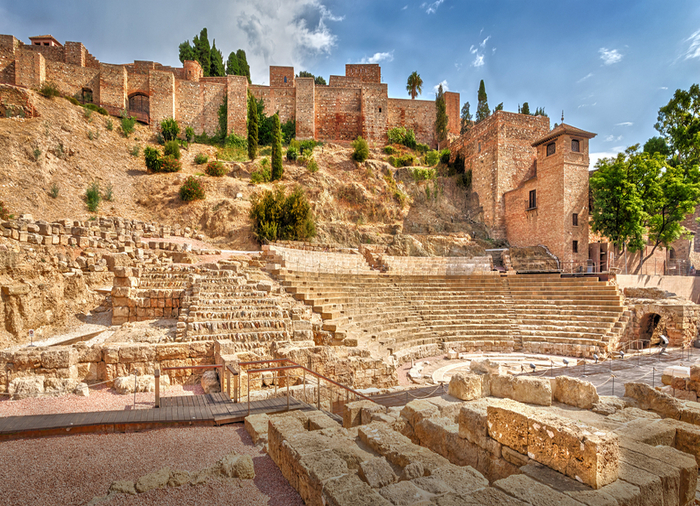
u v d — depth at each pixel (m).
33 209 26.84
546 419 4.70
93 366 9.60
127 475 5.03
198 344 10.31
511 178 43.47
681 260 43.59
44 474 4.98
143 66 52.00
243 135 50.19
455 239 39.75
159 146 43.12
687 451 5.82
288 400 7.92
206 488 4.62
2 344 11.62
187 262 20.98
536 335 21.92
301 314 15.20
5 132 30.41
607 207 33.09
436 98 60.66
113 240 19.48
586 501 3.63
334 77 59.19
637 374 15.12
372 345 17.55
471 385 7.71
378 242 36.75
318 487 4.03
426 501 3.69
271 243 25.39
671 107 38.47
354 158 46.28
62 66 43.22
